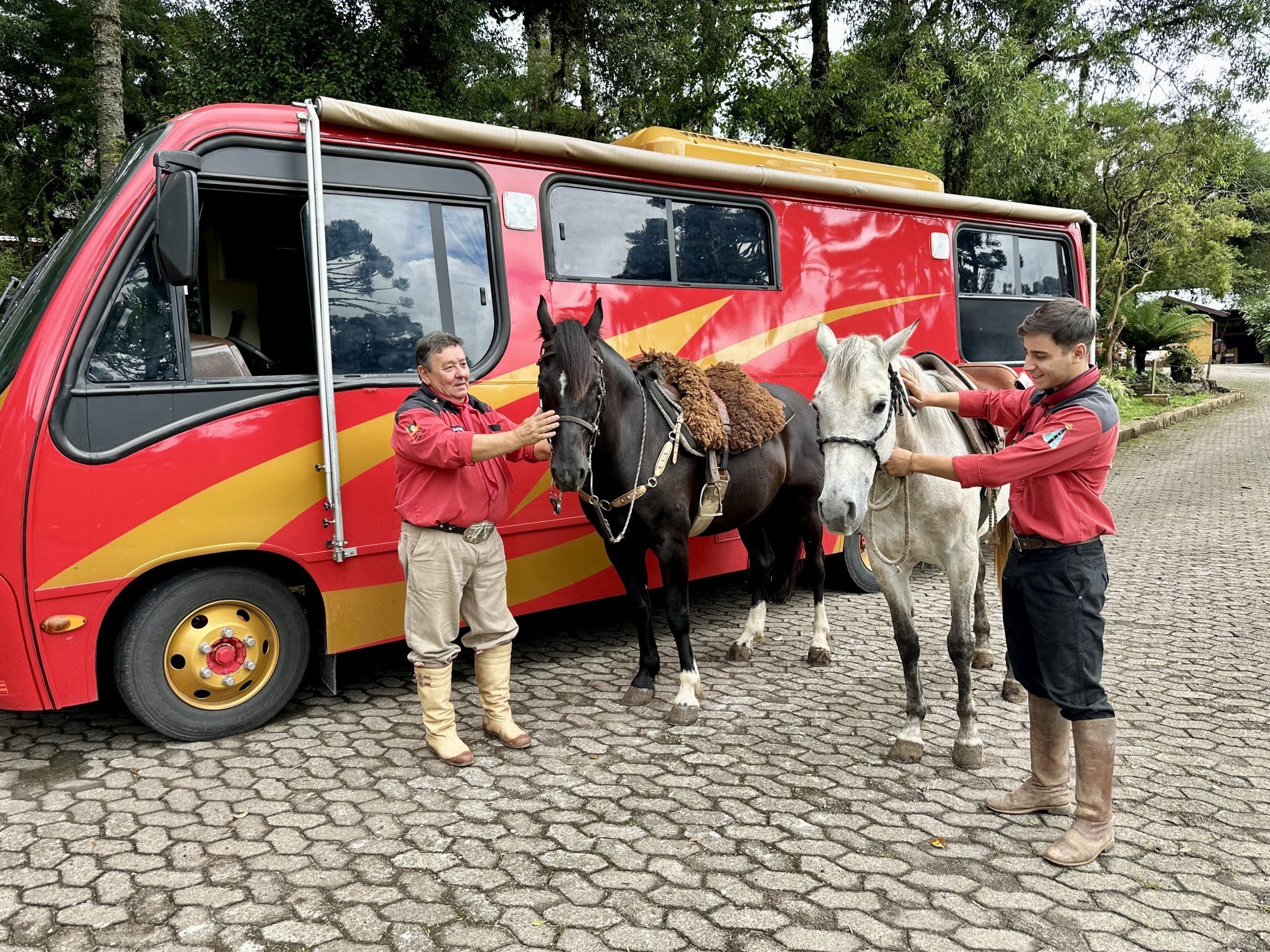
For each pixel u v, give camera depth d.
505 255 4.52
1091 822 2.93
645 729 4.05
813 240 5.87
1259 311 37.41
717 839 3.07
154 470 3.58
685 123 15.05
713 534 4.73
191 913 2.64
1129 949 2.46
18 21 16.30
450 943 2.49
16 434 3.34
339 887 2.78
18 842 3.05
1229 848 3.00
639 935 2.53
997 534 4.35
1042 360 2.82
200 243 4.86
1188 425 18.48
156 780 3.52
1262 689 4.51
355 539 4.09
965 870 2.87
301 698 4.45
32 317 3.58
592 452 3.82
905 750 3.69
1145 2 14.46
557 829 3.14
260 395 3.83
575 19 13.98
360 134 4.08
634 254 5.05
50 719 4.16
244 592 3.89
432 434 3.35
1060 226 7.56
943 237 6.64
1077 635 2.86
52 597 3.43
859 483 3.04
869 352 3.11
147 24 17.66
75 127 16.64
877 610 6.14
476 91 13.38
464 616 3.80
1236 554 7.63
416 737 3.97
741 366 5.50
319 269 3.79
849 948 2.47
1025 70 14.17
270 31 10.59
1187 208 21.06
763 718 4.18
